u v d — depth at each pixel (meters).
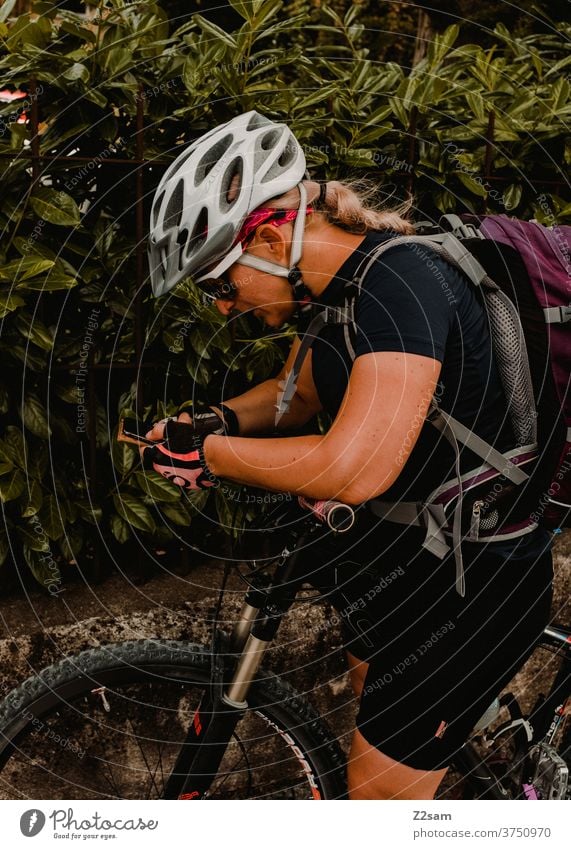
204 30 1.66
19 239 1.54
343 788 1.62
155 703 1.74
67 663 1.44
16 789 1.73
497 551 1.29
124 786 1.79
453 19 3.37
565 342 1.20
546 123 1.94
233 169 1.18
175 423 1.30
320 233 1.22
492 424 1.24
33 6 1.60
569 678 1.63
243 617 1.41
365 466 1.11
